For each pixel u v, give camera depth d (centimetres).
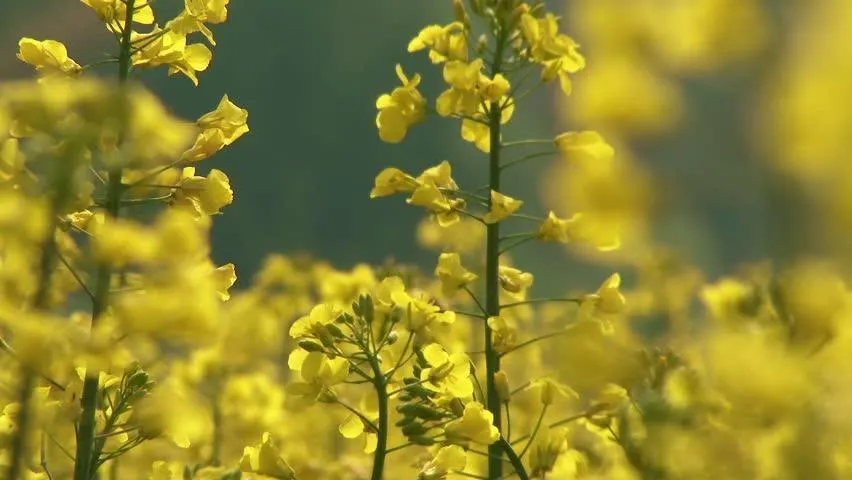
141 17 695
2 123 504
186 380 1086
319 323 658
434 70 15938
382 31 15988
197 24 690
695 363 532
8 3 14912
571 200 266
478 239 1299
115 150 504
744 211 262
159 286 512
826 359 380
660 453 453
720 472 436
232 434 1052
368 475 947
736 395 373
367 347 657
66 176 475
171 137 483
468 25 745
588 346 456
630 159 262
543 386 687
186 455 971
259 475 686
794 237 251
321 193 15025
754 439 428
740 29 248
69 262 604
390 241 14875
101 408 633
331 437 1175
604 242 346
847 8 236
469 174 15288
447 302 956
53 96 471
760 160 248
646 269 1123
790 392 363
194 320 513
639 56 263
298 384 654
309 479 939
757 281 545
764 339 379
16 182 512
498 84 721
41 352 491
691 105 257
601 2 267
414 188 749
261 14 15650
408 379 651
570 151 707
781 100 242
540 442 682
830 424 372
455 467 658
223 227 13988
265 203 14775
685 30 258
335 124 15400
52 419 575
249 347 1214
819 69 239
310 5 15662
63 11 15050
